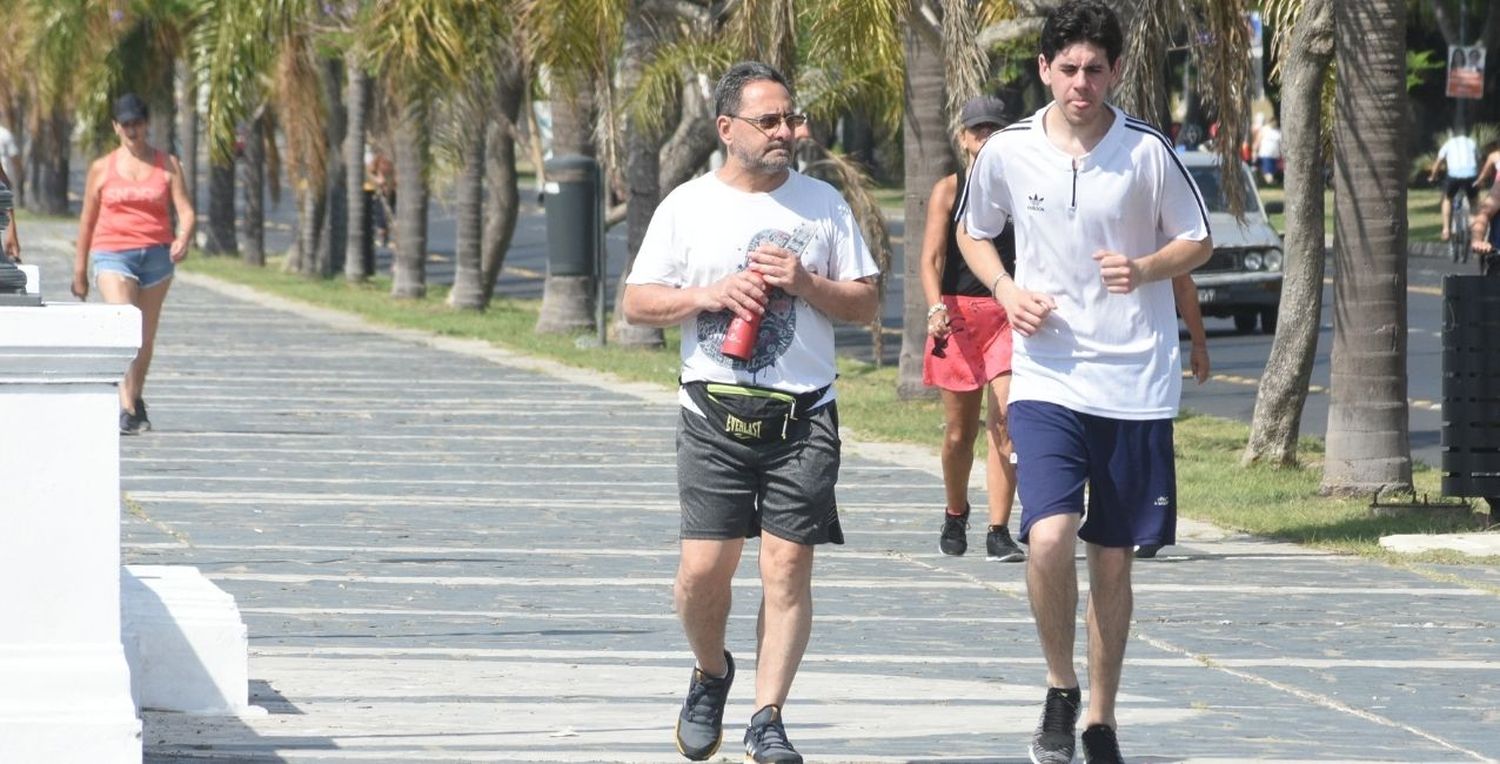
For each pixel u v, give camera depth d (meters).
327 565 24.88
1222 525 29.97
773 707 14.51
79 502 13.05
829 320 14.67
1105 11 14.31
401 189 80.00
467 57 46.88
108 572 13.14
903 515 30.55
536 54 41.72
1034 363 14.66
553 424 41.59
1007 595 23.89
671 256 14.65
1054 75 14.38
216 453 35.69
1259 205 68.31
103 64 88.38
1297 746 16.05
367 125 94.19
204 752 14.88
